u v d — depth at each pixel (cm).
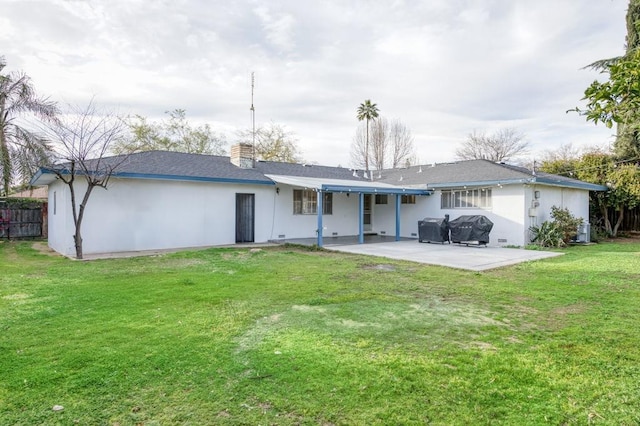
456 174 1800
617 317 548
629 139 1823
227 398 316
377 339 454
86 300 619
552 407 307
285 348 422
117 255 1170
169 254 1175
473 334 476
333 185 1439
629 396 324
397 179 2048
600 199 1928
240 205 1571
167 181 1361
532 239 1527
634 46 1583
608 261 1088
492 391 330
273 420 287
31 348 414
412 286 755
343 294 683
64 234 1200
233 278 816
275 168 1867
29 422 281
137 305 592
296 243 1516
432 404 310
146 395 320
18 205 1780
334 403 310
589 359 399
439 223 1584
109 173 1152
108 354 399
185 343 434
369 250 1342
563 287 746
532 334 477
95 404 305
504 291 714
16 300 616
